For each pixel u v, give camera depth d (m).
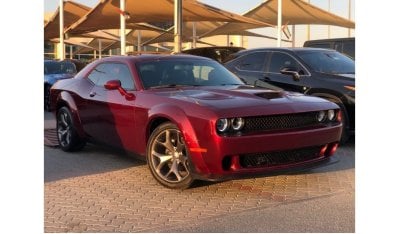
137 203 5.04
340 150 7.83
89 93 7.04
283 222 4.45
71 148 7.60
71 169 6.52
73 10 25.25
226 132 4.97
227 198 5.20
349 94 7.96
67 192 5.44
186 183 5.37
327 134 5.57
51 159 7.16
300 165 5.37
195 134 5.07
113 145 6.58
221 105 5.16
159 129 5.54
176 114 5.29
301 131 5.30
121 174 6.23
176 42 15.66
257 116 5.09
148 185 5.71
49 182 5.85
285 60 9.04
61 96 7.65
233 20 22.88
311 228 4.29
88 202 5.08
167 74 6.45
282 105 5.34
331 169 6.47
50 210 4.82
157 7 21.19
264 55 9.37
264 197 5.22
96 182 5.86
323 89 8.25
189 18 23.19
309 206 4.90
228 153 4.93
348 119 8.02
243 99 5.42
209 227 4.34
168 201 5.11
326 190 5.48
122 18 17.55
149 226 4.38
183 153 5.37
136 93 6.10
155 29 25.19
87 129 7.12
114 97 6.43
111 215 4.68
